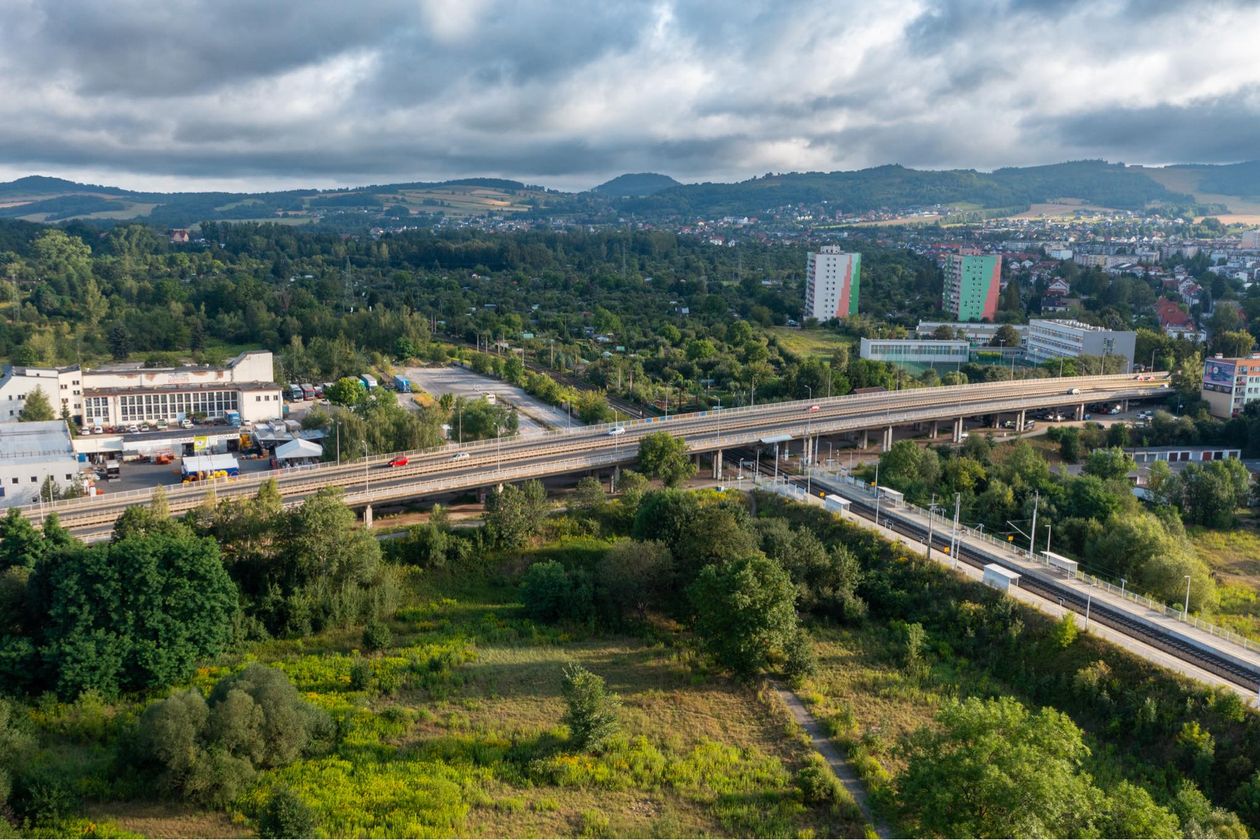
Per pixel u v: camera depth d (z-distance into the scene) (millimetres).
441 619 125875
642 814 81125
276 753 87625
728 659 107375
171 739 81500
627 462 175500
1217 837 72438
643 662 114000
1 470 155750
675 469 171375
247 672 92688
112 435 196500
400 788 83750
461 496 167125
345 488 152125
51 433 177875
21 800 79625
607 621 125875
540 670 110875
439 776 85938
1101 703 98812
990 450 197875
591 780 86438
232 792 81750
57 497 155125
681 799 83688
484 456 175625
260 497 130125
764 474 188250
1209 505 164000
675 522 139500
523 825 78875
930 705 102438
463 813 79750
